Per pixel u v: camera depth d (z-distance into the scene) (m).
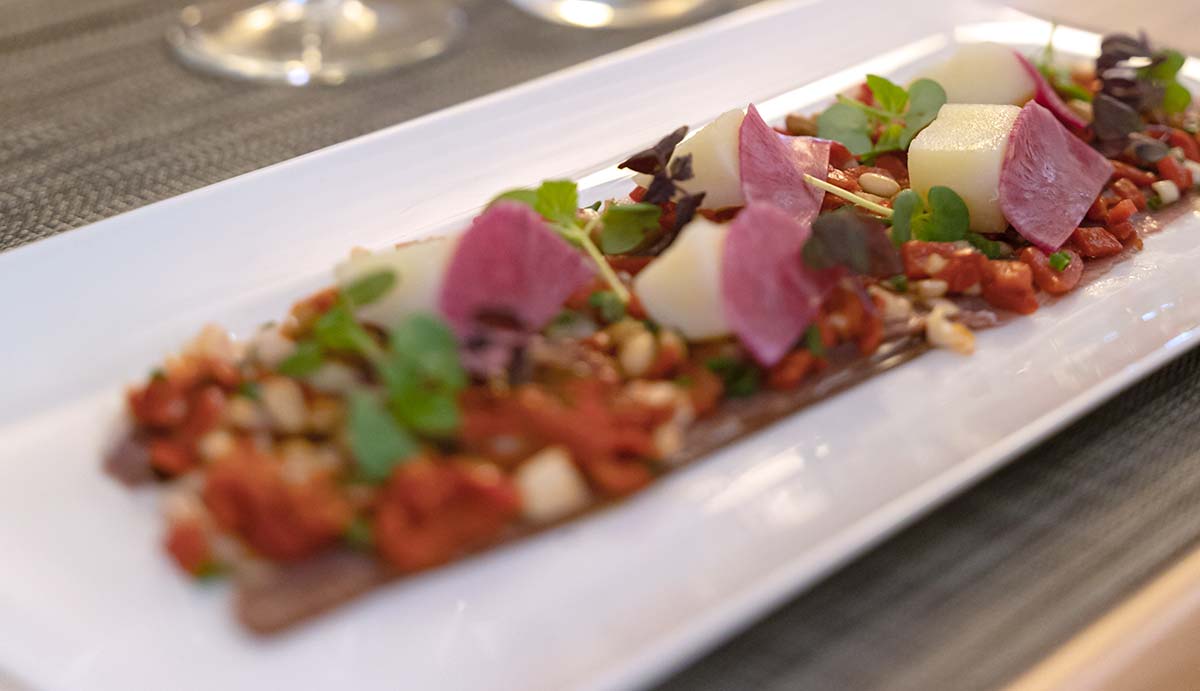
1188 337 0.38
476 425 0.34
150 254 0.40
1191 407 0.37
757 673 0.32
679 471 0.35
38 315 0.38
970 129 0.42
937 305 0.39
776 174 0.40
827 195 0.41
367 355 0.35
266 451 0.34
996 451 0.35
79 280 0.39
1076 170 0.42
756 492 0.35
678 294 0.36
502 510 0.33
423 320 0.34
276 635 0.32
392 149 0.43
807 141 0.42
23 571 0.33
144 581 0.33
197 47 0.50
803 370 0.37
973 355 0.38
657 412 0.35
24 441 0.35
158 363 0.37
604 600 0.33
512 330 0.36
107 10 0.52
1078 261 0.41
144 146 0.45
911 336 0.38
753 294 0.36
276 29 0.51
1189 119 0.48
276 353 0.36
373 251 0.40
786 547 0.34
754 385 0.37
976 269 0.40
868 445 0.36
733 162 0.40
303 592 0.32
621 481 0.34
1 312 0.38
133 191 0.43
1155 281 0.41
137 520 0.34
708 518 0.34
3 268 0.38
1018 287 0.39
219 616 0.32
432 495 0.33
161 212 0.40
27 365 0.37
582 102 0.46
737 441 0.36
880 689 0.31
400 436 0.33
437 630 0.32
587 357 0.36
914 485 0.35
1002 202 0.41
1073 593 0.33
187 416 0.35
